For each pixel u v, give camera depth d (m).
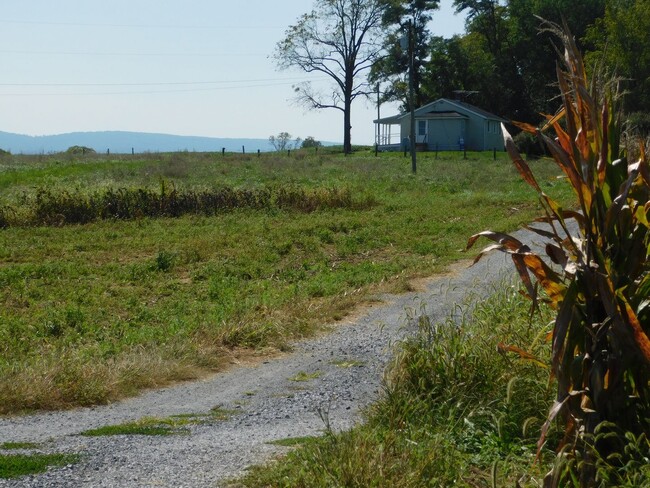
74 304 13.49
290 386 8.52
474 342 7.07
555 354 4.17
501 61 70.25
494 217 22.95
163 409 7.84
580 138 4.32
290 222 23.02
